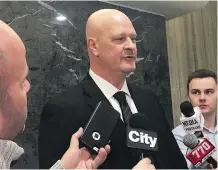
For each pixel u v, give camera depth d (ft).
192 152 4.24
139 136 3.32
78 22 9.02
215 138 6.21
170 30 11.27
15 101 1.94
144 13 10.39
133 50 4.15
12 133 2.01
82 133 2.77
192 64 10.76
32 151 7.86
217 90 6.69
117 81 4.18
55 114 3.64
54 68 8.43
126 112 3.99
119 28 4.11
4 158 1.93
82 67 8.91
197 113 4.74
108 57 4.08
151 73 10.26
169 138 4.35
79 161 2.58
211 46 10.27
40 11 8.39
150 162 2.89
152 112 4.36
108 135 2.87
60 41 8.62
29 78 7.97
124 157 3.64
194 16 10.79
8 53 1.89
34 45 8.16
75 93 3.93
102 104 3.03
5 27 1.94
